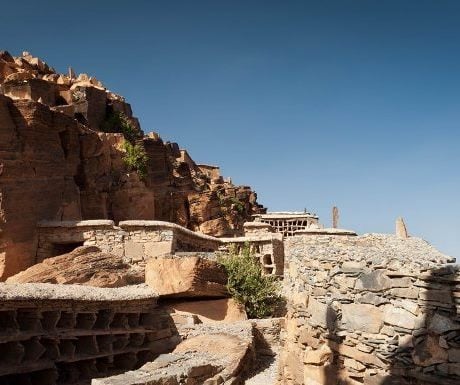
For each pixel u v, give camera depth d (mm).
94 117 33281
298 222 45125
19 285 13633
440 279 6867
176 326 18375
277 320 19812
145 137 37000
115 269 20500
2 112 21094
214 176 57781
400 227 16250
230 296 21141
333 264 8523
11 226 20750
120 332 15805
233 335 17250
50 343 13578
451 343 6672
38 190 22375
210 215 37906
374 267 7797
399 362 7172
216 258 23203
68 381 13992
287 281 11711
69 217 23859
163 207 34438
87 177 26297
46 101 30000
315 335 8781
